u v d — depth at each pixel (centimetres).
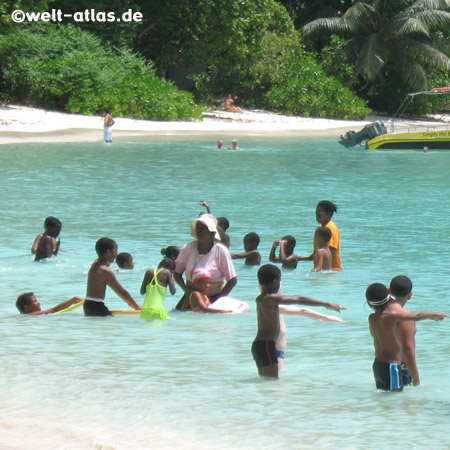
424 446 1684
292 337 2733
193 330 2812
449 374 2259
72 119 13412
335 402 1978
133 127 13612
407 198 6750
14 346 2542
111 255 3106
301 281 3744
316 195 6862
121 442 1703
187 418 1856
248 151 11006
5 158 9000
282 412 1903
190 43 16450
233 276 3139
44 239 4128
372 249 4547
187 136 12962
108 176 7825
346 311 3153
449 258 4294
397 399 2014
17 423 1822
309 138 13638
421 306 3222
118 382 2144
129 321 2978
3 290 3512
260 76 18088
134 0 16212
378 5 19100
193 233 3117
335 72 19238
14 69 13938
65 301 3195
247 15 16338
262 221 5475
